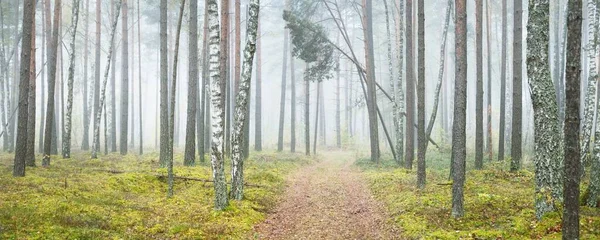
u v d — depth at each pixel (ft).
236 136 46.32
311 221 41.09
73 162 70.28
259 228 37.76
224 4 70.54
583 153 51.29
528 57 33.42
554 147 32.65
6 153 96.68
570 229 23.24
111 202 40.37
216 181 41.04
